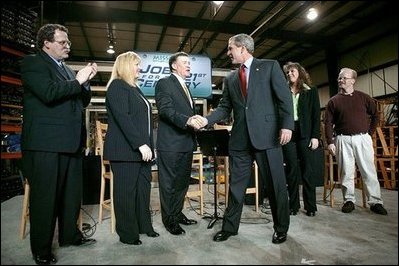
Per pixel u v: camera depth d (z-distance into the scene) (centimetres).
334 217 282
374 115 316
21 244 220
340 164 320
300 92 298
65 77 204
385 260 178
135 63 231
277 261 177
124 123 208
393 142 502
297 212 296
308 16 680
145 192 235
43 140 180
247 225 260
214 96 1288
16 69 219
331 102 330
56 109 188
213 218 280
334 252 191
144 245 210
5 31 241
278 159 214
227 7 691
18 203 362
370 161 304
